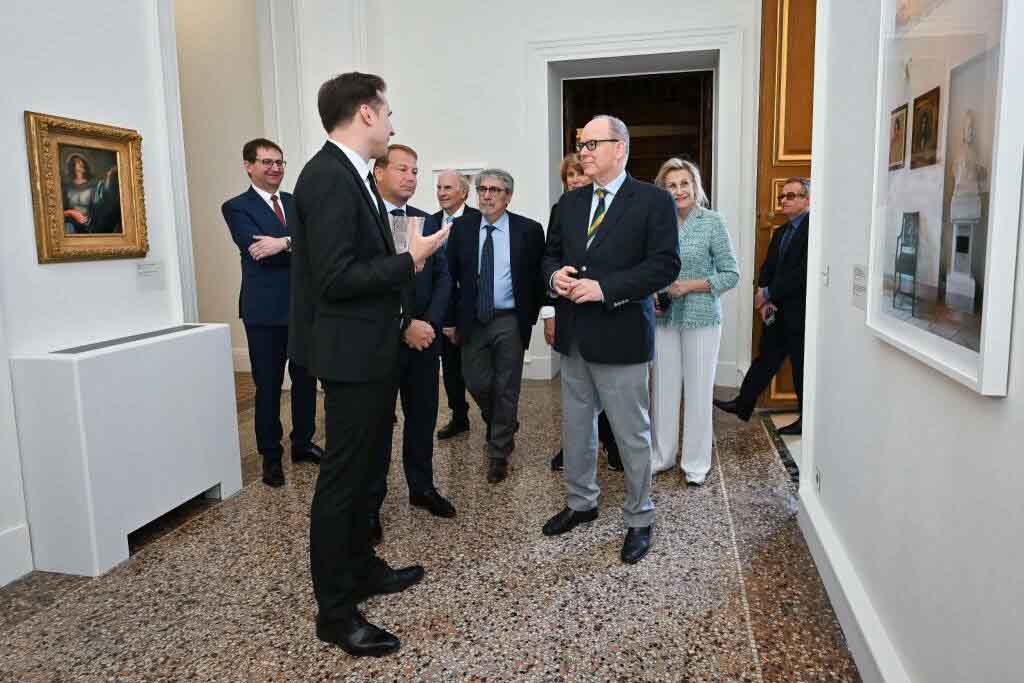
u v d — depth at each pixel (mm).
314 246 1988
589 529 3012
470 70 5969
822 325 2824
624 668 2043
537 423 4719
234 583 2600
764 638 2180
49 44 2783
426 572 2648
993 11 1212
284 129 5594
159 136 3348
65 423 2617
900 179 1760
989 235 1186
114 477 2750
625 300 2537
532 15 5809
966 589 1389
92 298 2994
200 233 6438
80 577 2674
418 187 6176
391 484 3594
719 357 5805
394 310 2152
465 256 3619
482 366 3689
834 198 2633
